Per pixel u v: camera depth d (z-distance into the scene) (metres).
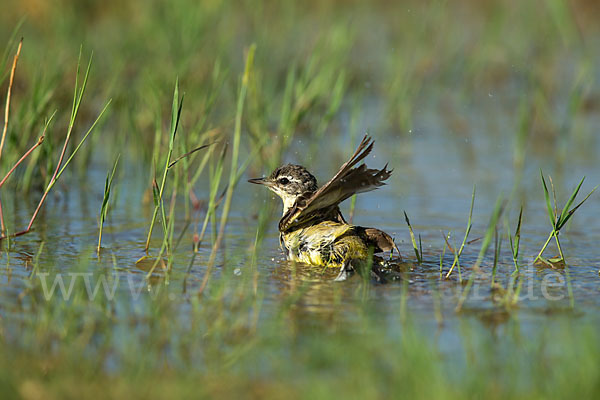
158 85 17.44
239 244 12.34
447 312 9.19
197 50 20.73
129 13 24.88
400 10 29.67
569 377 7.08
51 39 22.00
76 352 7.88
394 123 20.55
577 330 8.55
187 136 15.00
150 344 8.11
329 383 7.28
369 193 15.36
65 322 8.63
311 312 9.12
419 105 22.45
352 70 22.75
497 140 19.23
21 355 7.76
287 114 16.16
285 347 8.09
